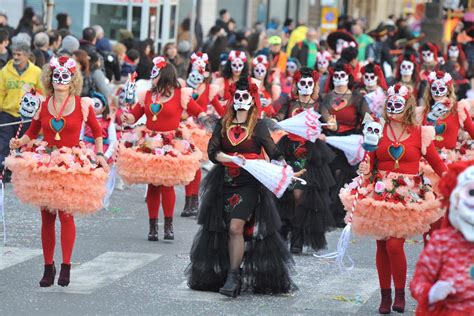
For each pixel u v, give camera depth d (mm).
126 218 27828
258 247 20047
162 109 25062
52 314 18172
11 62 31250
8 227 25516
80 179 19812
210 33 48938
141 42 39594
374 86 30328
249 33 55625
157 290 20141
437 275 13430
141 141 25016
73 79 20266
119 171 25062
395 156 19109
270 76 32250
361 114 26672
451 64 45312
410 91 19188
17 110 31156
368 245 25516
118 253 23266
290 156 24453
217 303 19312
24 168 19797
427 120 23625
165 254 23391
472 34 54969
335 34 44562
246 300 19641
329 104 26812
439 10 68812
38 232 25141
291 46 53062
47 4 42281
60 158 19859
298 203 24203
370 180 19266
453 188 13320
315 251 24656
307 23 79000
